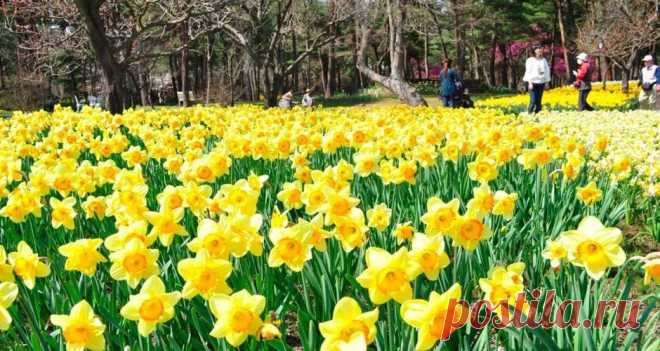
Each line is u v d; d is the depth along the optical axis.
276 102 25.45
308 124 8.66
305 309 2.96
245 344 2.41
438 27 41.03
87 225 4.04
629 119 11.91
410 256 2.03
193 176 3.92
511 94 38.88
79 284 2.92
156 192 4.91
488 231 2.43
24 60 32.44
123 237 2.38
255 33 25.47
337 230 2.52
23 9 18.91
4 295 1.97
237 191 2.90
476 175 3.72
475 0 42.78
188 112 11.24
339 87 58.94
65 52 23.12
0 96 33.28
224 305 1.85
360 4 23.23
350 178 3.62
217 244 2.20
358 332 1.60
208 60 33.56
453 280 2.78
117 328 2.66
